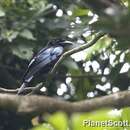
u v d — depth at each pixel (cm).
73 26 882
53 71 859
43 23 1407
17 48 1344
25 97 418
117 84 1309
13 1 1448
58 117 471
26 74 917
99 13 416
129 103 435
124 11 373
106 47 1141
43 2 1429
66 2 1261
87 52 1175
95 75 1332
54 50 970
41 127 495
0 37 1359
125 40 378
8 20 1391
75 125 479
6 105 418
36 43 1384
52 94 1477
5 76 1468
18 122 1477
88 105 420
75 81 1373
